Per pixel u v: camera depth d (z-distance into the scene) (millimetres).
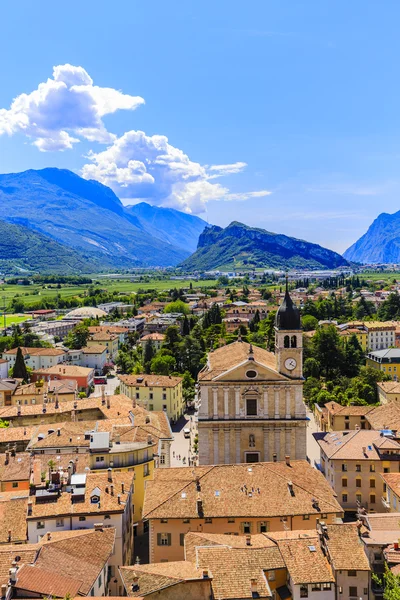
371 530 71938
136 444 107750
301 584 63156
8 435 130750
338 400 188625
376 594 63094
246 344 156625
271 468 94375
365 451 118375
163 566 66250
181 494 86562
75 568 67188
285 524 82938
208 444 126375
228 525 83062
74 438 120000
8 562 66500
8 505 85688
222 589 61250
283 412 125500
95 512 83812
